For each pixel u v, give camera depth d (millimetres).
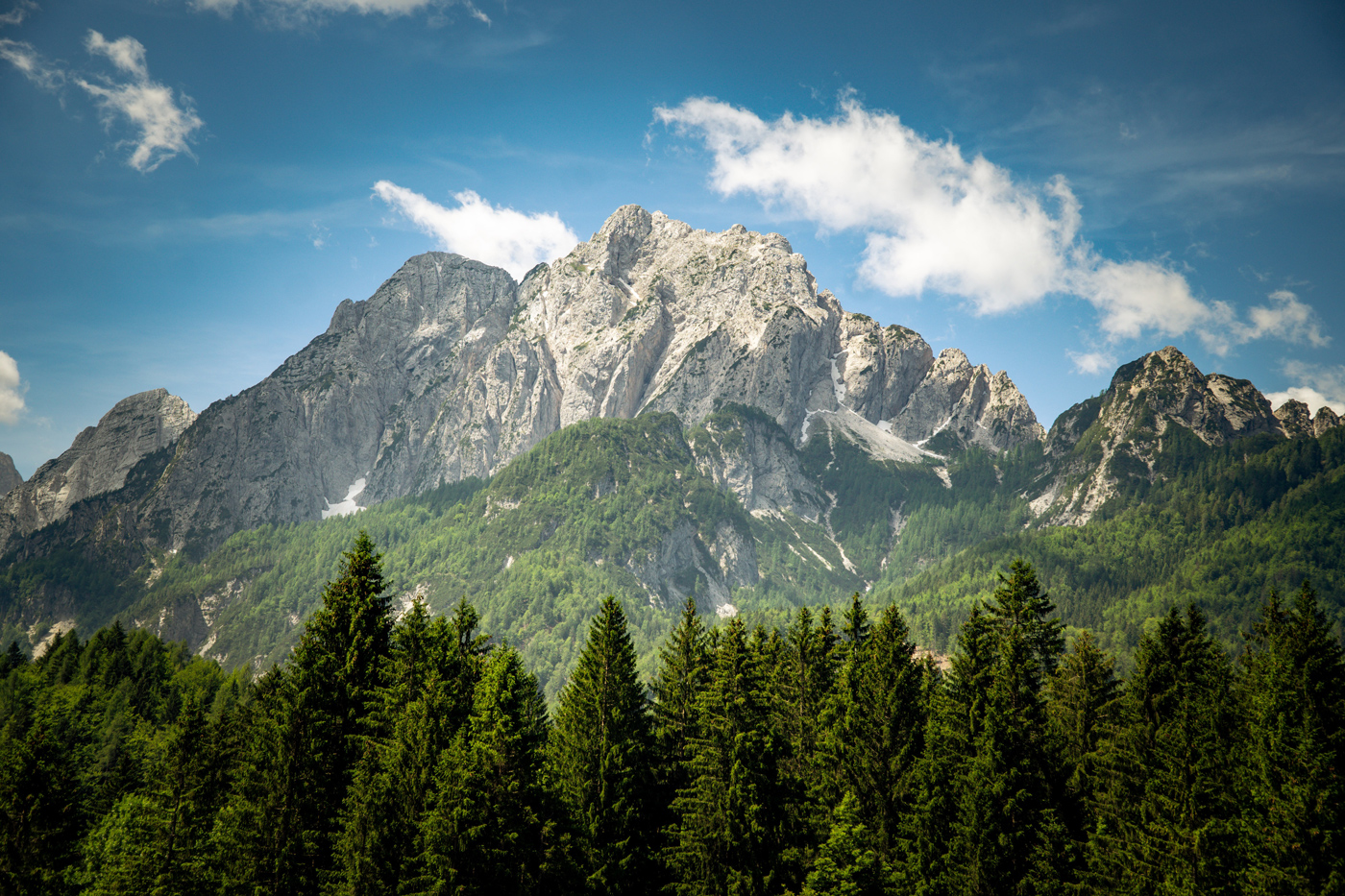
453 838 58812
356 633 70000
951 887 63031
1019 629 70312
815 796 70125
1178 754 62812
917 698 72688
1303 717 58656
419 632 69625
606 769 66875
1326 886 52156
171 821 71000
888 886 63500
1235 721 67188
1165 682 69875
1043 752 66625
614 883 64188
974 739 67250
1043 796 65500
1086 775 66312
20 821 70062
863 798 69062
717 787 67188
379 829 60500
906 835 66875
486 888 59406
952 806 65438
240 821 63875
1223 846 57344
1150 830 60969
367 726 67688
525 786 61438
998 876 62031
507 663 65188
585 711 68938
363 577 72500
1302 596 62438
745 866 65250
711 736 69750
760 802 66750
